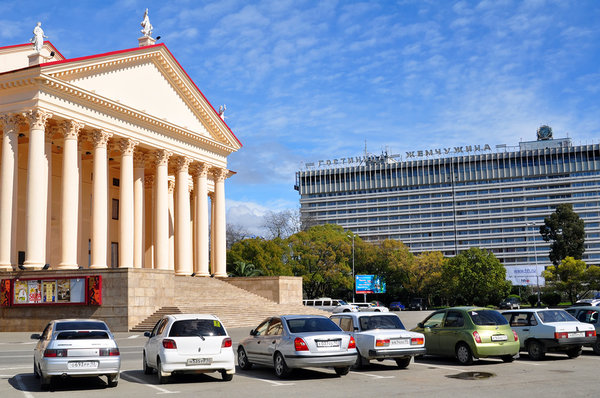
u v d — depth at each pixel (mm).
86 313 34875
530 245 149500
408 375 16797
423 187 160500
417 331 20938
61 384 15891
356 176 166750
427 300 108375
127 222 42906
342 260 89438
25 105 37000
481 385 14680
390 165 164000
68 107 38688
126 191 43156
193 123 51500
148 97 46281
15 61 46031
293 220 98375
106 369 14844
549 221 102062
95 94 40062
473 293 92938
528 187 151750
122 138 43250
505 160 154250
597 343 22172
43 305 35531
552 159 150750
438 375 16734
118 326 34156
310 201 170625
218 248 54094
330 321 17203
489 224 153500
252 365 19516
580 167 148500
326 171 169875
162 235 46656
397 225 161375
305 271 86938
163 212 46844
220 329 16172
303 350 15812
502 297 94500
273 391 14039
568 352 21375
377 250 102125
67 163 38500
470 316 19375
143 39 47094
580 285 86000
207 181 57938
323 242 88875
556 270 88250
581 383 14852
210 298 43250
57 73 37719
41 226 36469
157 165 47094
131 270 34688
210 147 53250
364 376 16734
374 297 107938
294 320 16953
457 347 19438
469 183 156625
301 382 15625
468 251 94375
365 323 18656
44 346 15086
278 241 85750
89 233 49125
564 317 21156
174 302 39000
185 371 15562
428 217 158750
